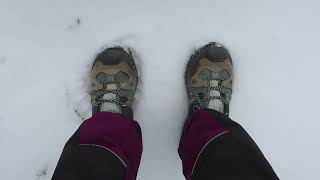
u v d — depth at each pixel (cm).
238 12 143
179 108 143
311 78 145
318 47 144
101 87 138
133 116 143
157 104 143
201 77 140
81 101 144
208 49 141
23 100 144
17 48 143
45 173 146
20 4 141
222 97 137
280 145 146
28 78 144
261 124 146
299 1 143
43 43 143
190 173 120
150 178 144
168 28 142
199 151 119
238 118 146
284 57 144
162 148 144
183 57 143
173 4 142
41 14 142
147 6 142
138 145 127
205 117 123
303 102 145
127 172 114
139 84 144
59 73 144
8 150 145
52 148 146
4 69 143
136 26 142
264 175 105
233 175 106
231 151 110
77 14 142
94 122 120
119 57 140
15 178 146
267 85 145
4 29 142
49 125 145
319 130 146
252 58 144
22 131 145
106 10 142
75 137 116
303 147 146
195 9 142
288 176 147
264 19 143
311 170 146
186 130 131
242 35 143
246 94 145
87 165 108
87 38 142
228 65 141
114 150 114
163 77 143
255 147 112
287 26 144
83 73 144
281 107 145
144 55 143
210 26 143
